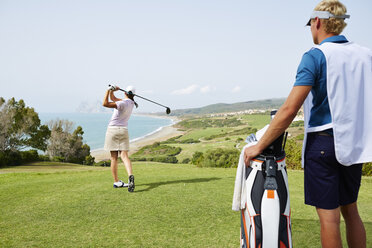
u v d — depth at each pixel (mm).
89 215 3412
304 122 1615
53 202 4008
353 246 1726
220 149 15273
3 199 4227
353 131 1450
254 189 1660
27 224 3119
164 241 2619
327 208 1525
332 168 1512
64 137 52375
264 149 1671
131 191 4531
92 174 7250
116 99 5102
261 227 1604
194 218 3270
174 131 179625
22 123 42125
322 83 1498
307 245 2432
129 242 2600
